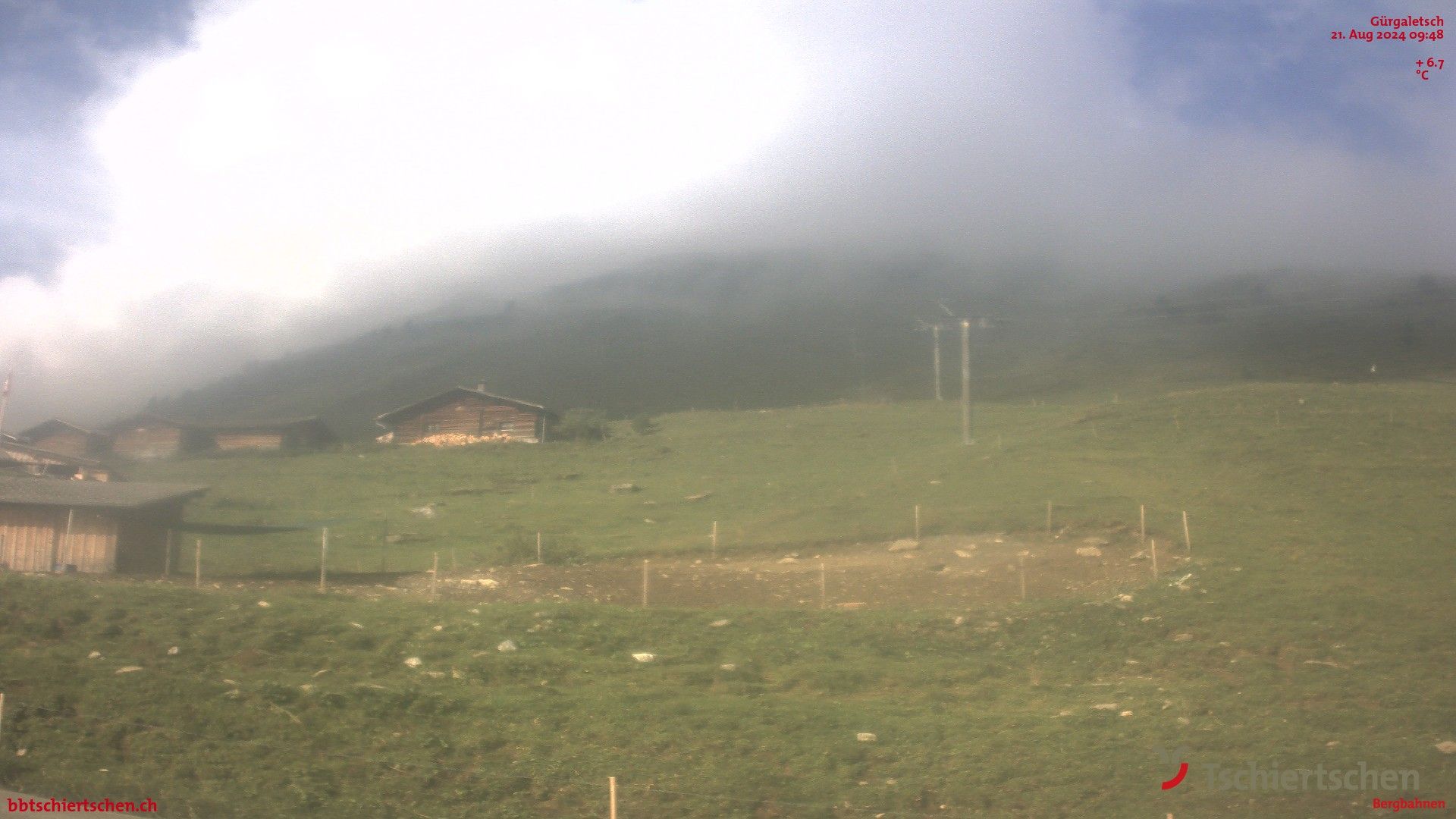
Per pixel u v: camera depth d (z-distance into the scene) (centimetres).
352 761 1491
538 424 8725
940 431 7500
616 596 2975
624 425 9125
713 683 2031
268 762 1471
